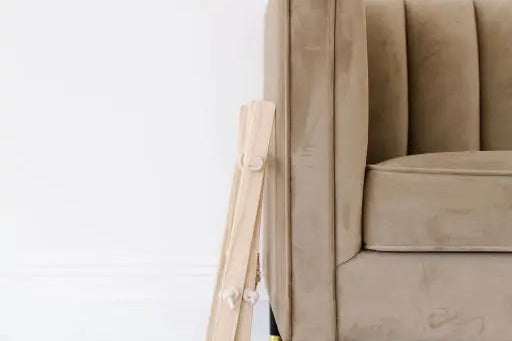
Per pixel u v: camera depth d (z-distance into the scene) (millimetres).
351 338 805
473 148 1253
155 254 1364
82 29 1314
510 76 1268
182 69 1345
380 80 1229
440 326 799
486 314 798
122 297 1343
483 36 1283
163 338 1297
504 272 799
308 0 771
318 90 782
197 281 1361
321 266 799
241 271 830
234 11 1345
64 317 1328
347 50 780
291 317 809
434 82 1251
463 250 795
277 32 818
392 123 1225
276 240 854
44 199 1334
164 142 1353
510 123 1265
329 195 792
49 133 1324
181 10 1335
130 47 1328
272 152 877
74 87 1322
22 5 1299
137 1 1323
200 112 1356
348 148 790
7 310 1320
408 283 795
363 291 797
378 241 795
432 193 785
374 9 1252
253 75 1361
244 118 913
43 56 1310
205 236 1375
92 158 1338
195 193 1368
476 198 785
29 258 1336
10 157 1320
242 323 831
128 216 1354
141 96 1339
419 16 1271
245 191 836
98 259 1350
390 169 796
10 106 1311
